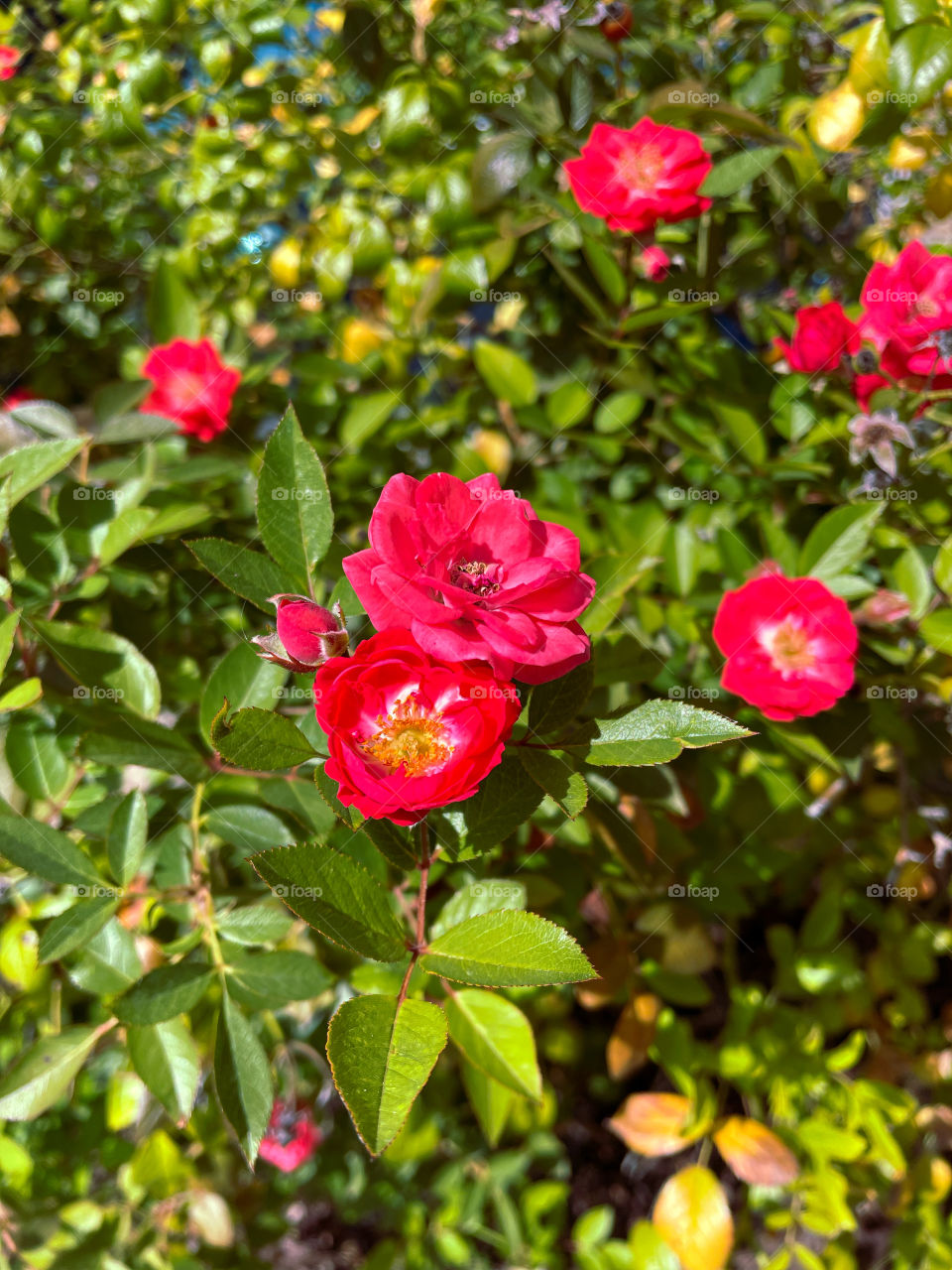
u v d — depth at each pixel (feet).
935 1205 1.26
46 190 1.53
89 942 0.86
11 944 1.04
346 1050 0.59
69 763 0.96
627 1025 1.24
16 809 0.93
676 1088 1.70
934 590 1.05
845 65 1.34
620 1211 1.75
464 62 1.42
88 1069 1.18
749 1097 1.25
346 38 1.40
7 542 0.98
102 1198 1.26
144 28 1.44
